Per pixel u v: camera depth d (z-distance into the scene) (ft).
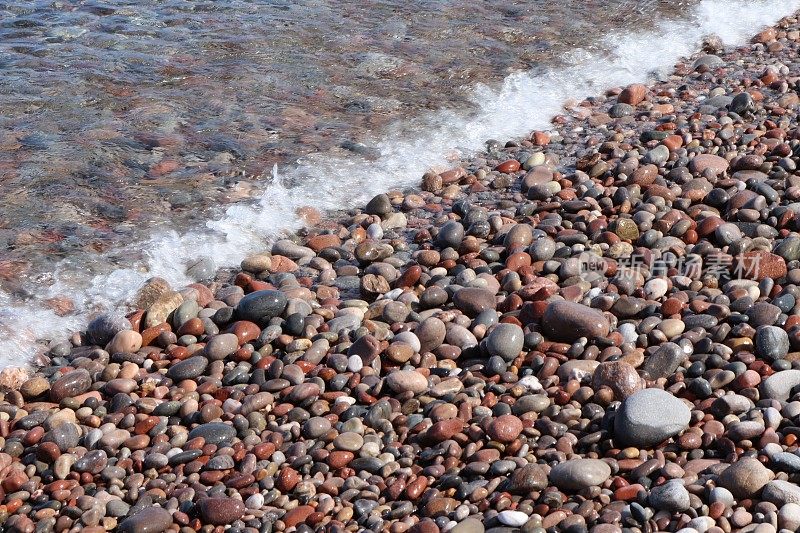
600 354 9.16
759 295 9.60
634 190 10.73
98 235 10.48
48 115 11.84
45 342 9.62
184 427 8.91
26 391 9.16
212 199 10.95
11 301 9.86
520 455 8.52
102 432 8.83
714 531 8.00
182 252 10.36
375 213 10.83
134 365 9.32
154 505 8.41
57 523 8.36
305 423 8.80
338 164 11.45
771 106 12.04
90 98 12.12
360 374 9.14
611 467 8.39
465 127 12.06
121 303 9.90
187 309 9.69
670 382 8.96
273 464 8.59
